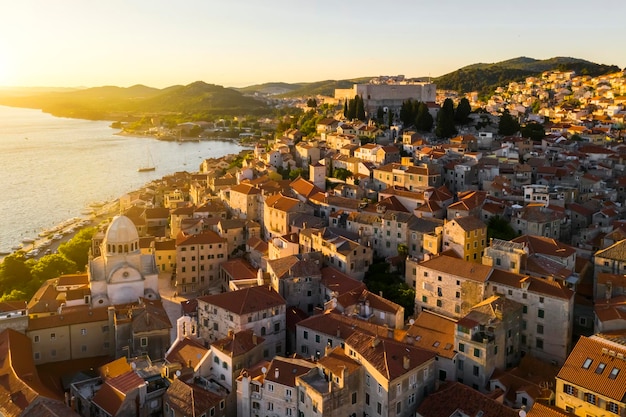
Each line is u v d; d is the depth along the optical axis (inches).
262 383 4463.6
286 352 5738.2
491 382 4463.6
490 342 4515.3
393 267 6811.0
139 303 6131.9
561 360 4904.0
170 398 4510.3
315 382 4279.0
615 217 7500.0
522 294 5113.2
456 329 4635.8
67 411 4370.1
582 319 5162.4
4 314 5388.8
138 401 4517.7
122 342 5610.2
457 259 5718.5
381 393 4084.6
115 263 6525.6
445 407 4050.2
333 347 5088.6
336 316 5324.8
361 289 5954.7
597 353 3853.3
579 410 3705.7
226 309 5516.7
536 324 5036.9
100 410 4544.8
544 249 5959.6
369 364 4188.0
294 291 6200.8
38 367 5457.7
